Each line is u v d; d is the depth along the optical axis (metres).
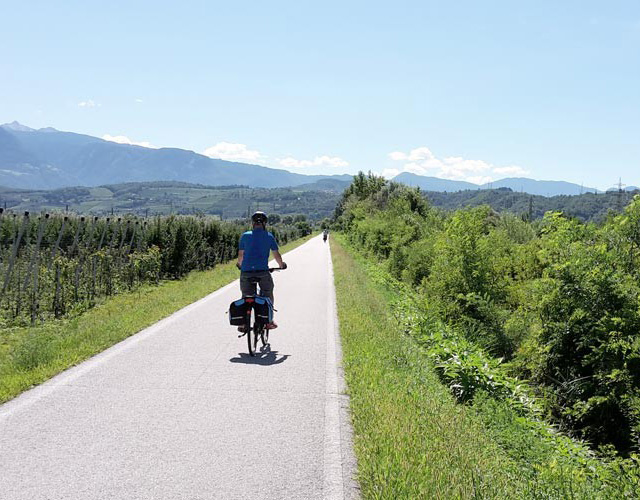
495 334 11.00
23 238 18.56
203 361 7.55
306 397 6.05
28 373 6.52
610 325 8.08
